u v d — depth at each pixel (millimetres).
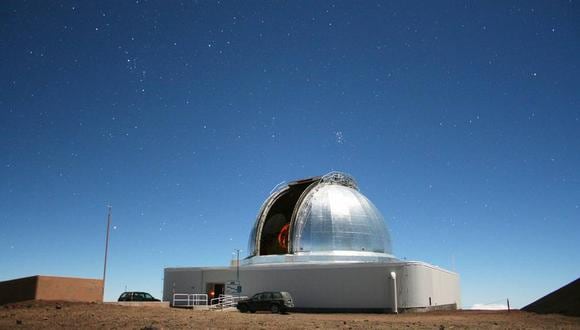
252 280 42688
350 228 45062
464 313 36062
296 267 41219
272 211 51312
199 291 44750
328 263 40562
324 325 22500
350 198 47375
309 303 40094
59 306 27266
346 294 39219
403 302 37969
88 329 18953
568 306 31719
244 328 20234
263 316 28500
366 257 44219
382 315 34938
